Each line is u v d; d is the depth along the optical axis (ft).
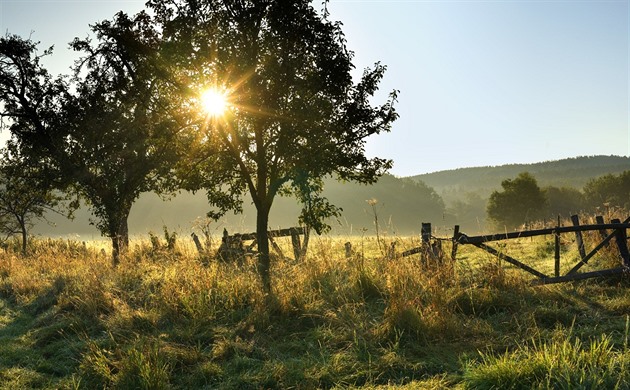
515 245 55.36
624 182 363.56
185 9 34.32
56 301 39.63
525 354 20.67
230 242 50.03
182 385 23.13
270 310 30.50
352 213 494.18
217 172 39.19
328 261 36.76
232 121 35.68
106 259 56.59
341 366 22.99
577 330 24.75
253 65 34.42
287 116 34.76
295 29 34.12
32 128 71.77
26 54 69.36
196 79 34.86
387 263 33.06
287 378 22.52
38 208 94.12
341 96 36.06
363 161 36.88
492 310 29.40
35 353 28.53
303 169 34.88
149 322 31.04
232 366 24.50
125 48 37.93
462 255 47.14
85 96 64.90
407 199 617.21
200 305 31.96
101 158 65.77
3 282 50.21
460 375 21.01
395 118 36.14
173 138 38.63
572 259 42.37
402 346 24.81
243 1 34.40
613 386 17.03
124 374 23.26
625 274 33.17
